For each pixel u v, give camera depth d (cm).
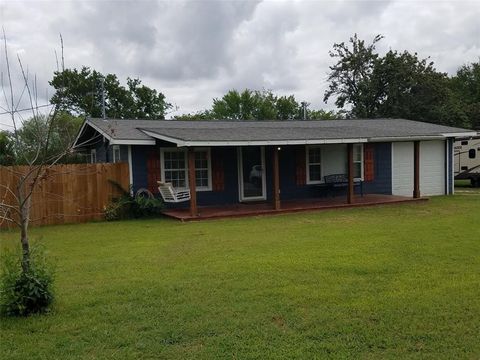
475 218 1127
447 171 1892
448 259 680
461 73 4931
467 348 383
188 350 388
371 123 2053
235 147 1560
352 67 3706
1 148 1145
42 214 1211
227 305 491
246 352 382
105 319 459
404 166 1841
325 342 398
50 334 426
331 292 528
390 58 3453
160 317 461
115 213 1293
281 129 1623
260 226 1089
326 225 1080
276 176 1354
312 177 1698
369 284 557
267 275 606
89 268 676
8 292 466
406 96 3456
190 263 691
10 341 412
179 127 1599
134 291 548
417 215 1224
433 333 412
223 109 5112
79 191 1265
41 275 483
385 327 427
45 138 618
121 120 1675
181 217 1230
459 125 3197
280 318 452
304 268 639
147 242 901
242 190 1578
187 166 1480
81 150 1888
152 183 1420
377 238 870
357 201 1518
